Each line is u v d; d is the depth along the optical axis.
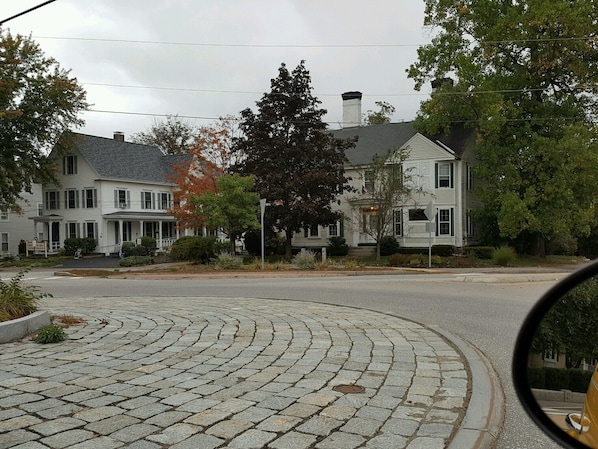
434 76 29.73
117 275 21.47
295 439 3.55
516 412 4.27
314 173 27.48
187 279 19.03
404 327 7.76
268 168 28.70
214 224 25.02
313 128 28.89
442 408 4.18
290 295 12.48
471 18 28.02
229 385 4.77
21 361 5.67
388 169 29.02
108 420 3.87
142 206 42.28
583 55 26.56
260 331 7.41
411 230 32.25
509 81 27.69
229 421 3.87
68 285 16.72
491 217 30.33
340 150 29.72
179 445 3.44
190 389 4.64
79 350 6.20
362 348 6.31
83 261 33.19
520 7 26.53
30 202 46.31
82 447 3.39
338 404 4.25
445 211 31.48
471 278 16.66
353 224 33.47
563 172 25.27
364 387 4.72
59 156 39.41
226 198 25.27
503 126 27.59
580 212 25.56
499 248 27.59
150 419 3.90
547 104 27.31
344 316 8.83
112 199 39.66
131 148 43.91
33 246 38.94
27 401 4.30
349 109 39.47
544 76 27.64
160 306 10.23
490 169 27.95
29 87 35.69
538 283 15.27
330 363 5.57
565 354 2.38
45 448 3.37
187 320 8.37
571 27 24.80
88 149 39.69
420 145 32.00
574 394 2.34
